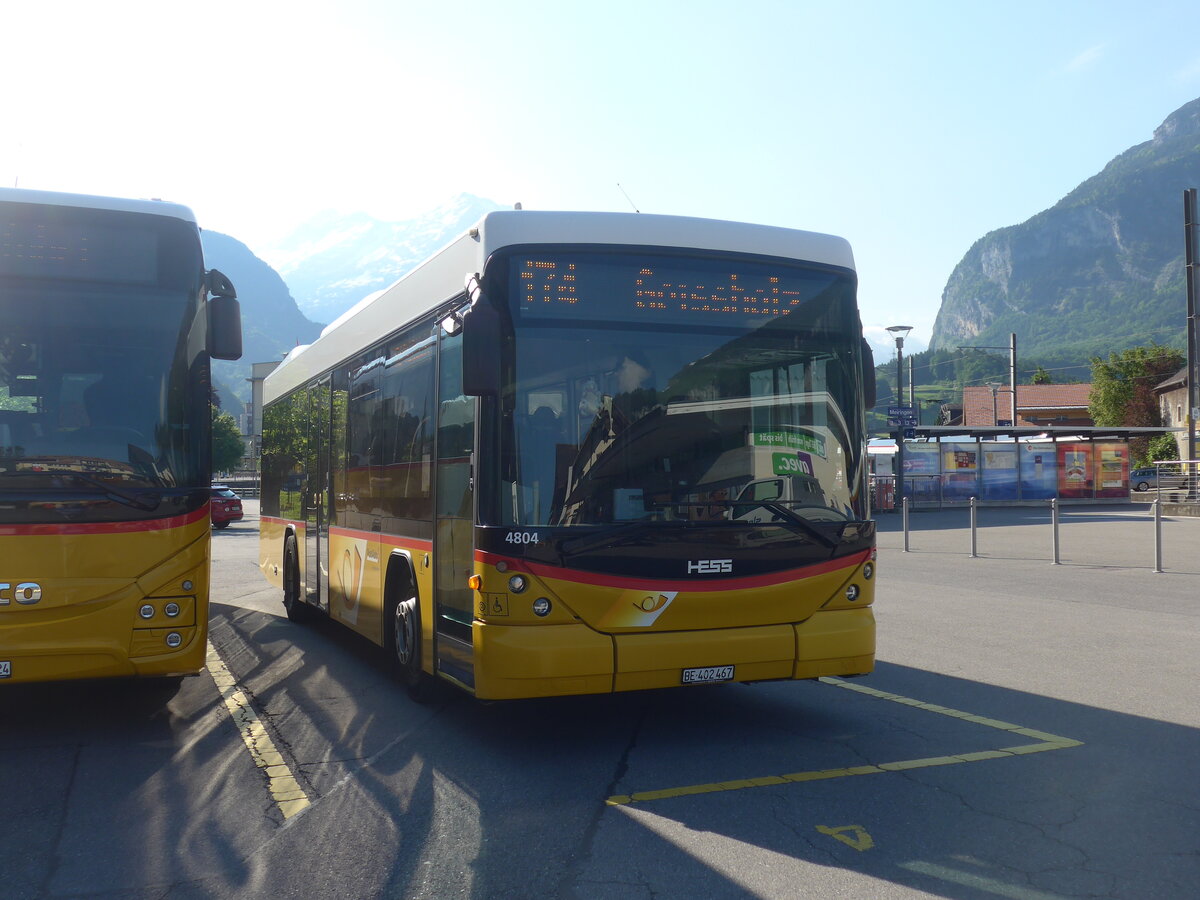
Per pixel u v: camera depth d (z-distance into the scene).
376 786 5.65
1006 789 5.38
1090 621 11.11
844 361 6.79
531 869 4.39
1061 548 20.20
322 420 10.62
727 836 4.73
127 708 7.77
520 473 5.99
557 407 6.10
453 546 6.61
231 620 12.69
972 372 199.12
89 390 6.84
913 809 5.07
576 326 6.20
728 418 6.40
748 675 6.23
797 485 6.50
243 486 88.75
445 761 6.14
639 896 4.08
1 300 6.77
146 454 6.88
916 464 38.44
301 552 11.51
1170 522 28.47
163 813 5.27
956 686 7.98
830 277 6.84
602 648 5.94
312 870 4.44
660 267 6.41
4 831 5.02
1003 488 39.00
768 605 6.32
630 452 6.18
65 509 6.62
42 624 6.53
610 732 6.79
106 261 7.05
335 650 10.40
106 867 4.52
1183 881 4.15
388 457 8.22
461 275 6.70
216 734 6.94
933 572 16.03
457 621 6.51
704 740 6.51
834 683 8.17
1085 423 93.44
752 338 6.54
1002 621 11.15
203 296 7.34
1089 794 5.27
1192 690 7.74
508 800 5.35
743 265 6.59
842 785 5.49
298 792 5.59
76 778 5.92
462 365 6.12
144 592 6.77
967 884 4.14
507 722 7.12
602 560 6.00
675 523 6.15
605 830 4.85
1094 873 4.24
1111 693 7.66
